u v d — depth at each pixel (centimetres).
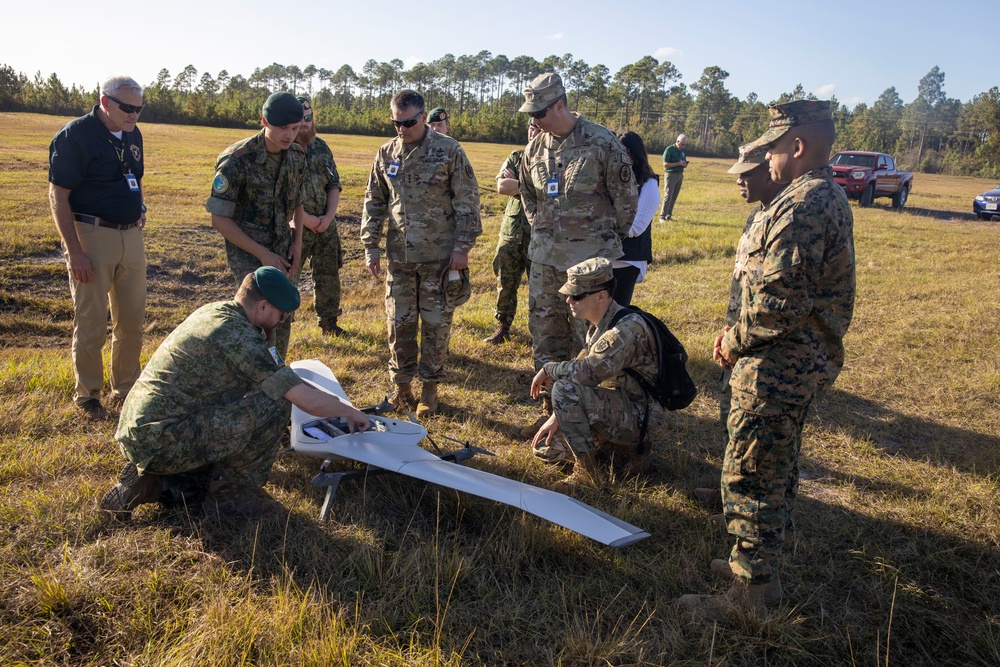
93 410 432
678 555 318
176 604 264
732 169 298
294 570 284
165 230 986
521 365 595
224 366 308
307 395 318
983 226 1828
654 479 398
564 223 432
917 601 295
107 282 432
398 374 489
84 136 405
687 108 11669
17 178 1338
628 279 495
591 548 319
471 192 461
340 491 357
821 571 312
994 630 278
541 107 405
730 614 273
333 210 577
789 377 256
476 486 304
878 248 1283
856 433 472
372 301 819
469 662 246
